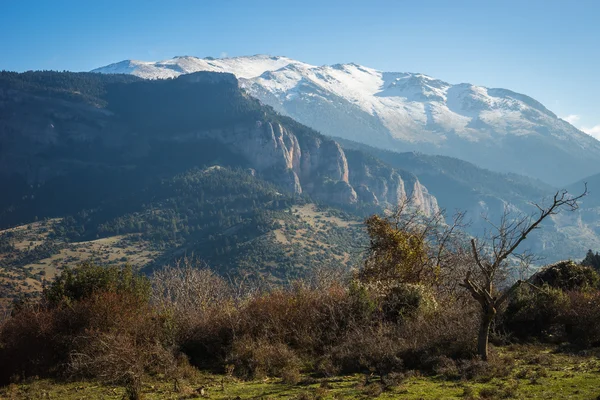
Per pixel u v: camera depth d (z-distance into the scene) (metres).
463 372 11.16
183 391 11.62
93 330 14.70
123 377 12.67
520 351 13.62
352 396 10.05
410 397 9.59
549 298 15.71
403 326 14.34
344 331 14.95
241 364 13.71
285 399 10.19
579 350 13.48
